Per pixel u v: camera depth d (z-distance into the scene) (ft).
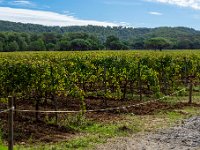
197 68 100.01
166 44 402.52
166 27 604.49
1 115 56.80
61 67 57.88
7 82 57.47
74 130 50.39
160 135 48.08
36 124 52.24
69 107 66.03
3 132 45.88
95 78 76.74
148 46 404.36
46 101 67.26
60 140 45.21
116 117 59.31
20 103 68.44
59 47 309.01
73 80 59.31
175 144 43.98
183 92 86.99
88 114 60.75
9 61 59.16
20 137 45.52
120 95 75.15
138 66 78.07
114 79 77.36
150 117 59.93
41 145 42.96
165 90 87.92
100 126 52.80
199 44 427.33
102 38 563.48
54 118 55.62
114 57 80.28
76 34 348.38
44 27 593.83
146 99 78.18
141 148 42.45
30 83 56.65
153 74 79.71
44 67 56.13
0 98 58.59
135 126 53.01
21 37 306.35
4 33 309.42
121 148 42.45
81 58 82.69
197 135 47.44
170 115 61.72
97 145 43.62
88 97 77.82
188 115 61.72
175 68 91.40
